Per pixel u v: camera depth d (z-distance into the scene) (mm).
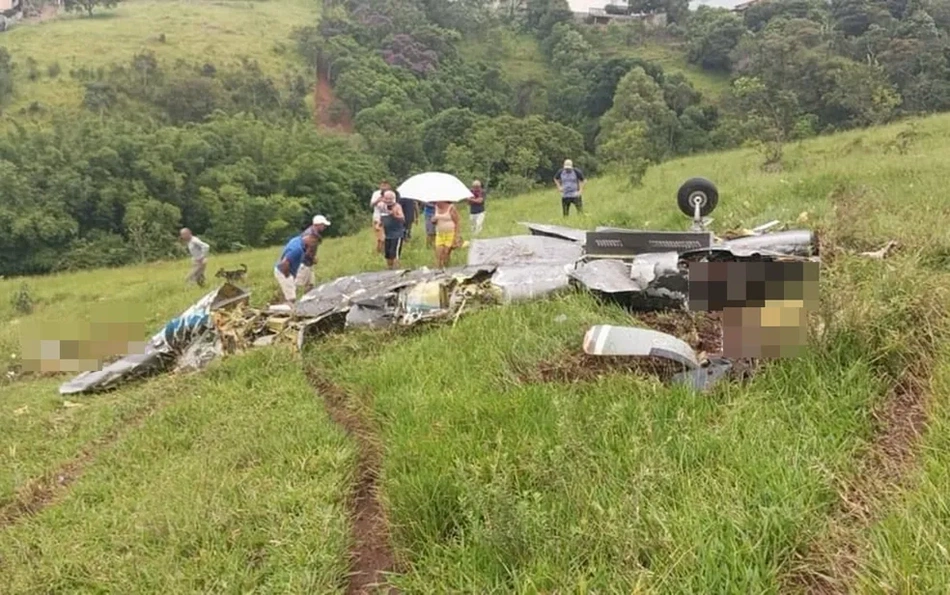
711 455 3254
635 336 4582
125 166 47125
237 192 46312
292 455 4438
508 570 2842
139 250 39750
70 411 7027
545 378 4824
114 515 4203
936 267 5367
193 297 12898
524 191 42438
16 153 46031
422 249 12797
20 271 41312
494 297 6922
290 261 9141
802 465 3031
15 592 3588
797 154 19391
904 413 3467
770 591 2422
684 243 6883
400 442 4125
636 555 2682
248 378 6527
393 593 3104
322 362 6727
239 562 3389
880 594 2264
